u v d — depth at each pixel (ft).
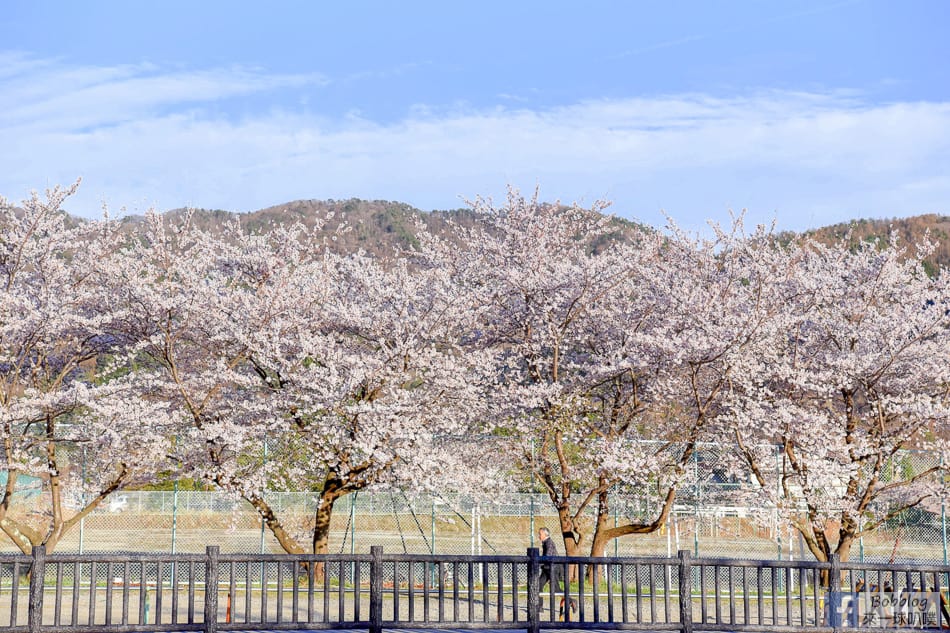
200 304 70.03
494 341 78.23
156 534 94.12
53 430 68.69
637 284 81.05
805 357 77.30
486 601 40.75
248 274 76.23
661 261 80.38
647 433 78.07
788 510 68.80
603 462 66.74
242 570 74.08
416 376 71.05
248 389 72.13
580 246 85.61
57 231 70.13
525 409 72.59
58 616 37.65
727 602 66.85
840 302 78.84
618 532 70.49
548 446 76.95
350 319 70.49
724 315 69.67
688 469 71.05
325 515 72.02
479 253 81.15
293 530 77.66
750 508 73.26
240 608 61.87
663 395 73.67
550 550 60.64
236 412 70.18
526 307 74.74
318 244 78.28
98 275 73.26
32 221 68.44
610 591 40.55
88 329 68.08
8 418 61.21
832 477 66.80
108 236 73.20
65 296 67.36
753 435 71.67
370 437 65.16
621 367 68.80
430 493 70.28
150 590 68.85
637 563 40.88
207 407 71.31
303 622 39.60
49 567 69.87
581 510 71.20
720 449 74.23
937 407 66.90
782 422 68.69
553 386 69.51
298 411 68.85
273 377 75.56
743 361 68.39
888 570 41.98
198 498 97.60
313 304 74.49
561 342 76.38
